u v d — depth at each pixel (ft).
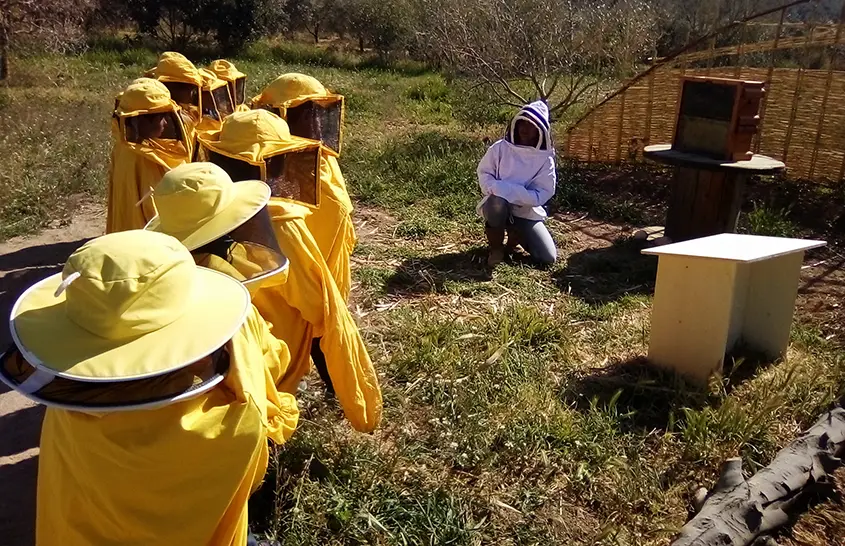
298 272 10.32
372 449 12.52
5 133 31.12
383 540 10.69
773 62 28.48
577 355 16.28
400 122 41.68
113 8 69.82
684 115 22.11
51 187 26.48
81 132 32.30
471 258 22.15
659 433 13.53
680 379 14.80
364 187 28.12
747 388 14.94
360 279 20.07
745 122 21.01
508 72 36.88
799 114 27.45
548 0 36.78
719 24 50.52
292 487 11.32
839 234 24.91
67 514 6.97
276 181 11.05
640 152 31.14
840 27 26.40
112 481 6.64
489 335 16.76
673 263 14.94
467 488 11.93
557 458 12.64
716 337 14.58
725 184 21.72
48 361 6.10
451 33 38.32
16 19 45.44
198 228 8.61
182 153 15.85
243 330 7.64
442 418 13.62
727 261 14.03
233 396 7.02
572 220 26.37
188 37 71.72
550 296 19.62
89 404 6.21
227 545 7.19
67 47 52.16
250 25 71.10
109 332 6.26
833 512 11.76
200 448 6.65
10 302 18.89
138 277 6.27
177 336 6.41
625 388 14.78
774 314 15.88
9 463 12.56
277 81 15.72
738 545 10.42
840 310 19.24
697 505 11.39
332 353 10.82
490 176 21.54
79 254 6.35
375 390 11.32
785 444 13.28
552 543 10.82
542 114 21.13
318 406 13.56
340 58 72.13
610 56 36.40
